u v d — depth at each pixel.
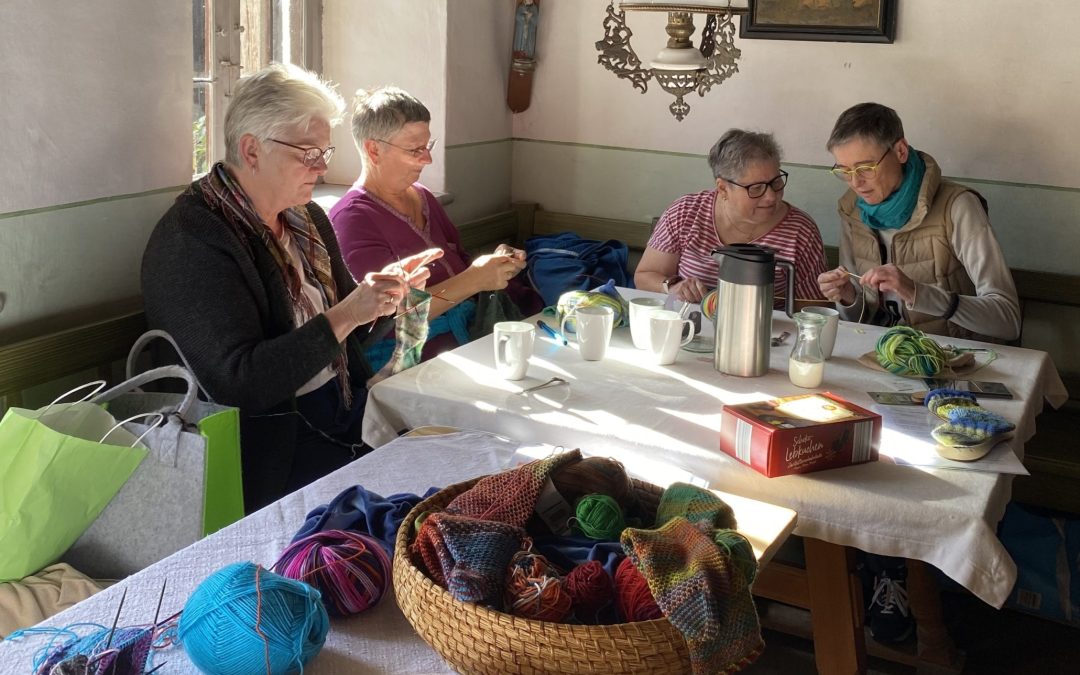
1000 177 3.18
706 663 1.00
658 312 2.12
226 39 2.89
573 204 3.84
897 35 3.22
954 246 2.70
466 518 1.15
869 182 2.66
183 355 2.03
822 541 1.78
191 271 2.06
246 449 2.10
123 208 2.30
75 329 2.15
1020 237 3.19
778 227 2.82
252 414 2.09
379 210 2.75
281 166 2.13
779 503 1.54
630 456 1.66
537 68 3.76
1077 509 2.78
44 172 2.08
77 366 2.16
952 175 3.24
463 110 3.49
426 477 1.53
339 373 2.33
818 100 3.37
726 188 2.77
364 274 2.67
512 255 2.65
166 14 2.34
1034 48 3.06
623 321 2.31
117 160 2.26
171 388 2.18
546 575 1.08
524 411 1.78
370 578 1.17
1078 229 3.11
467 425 1.81
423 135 2.75
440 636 1.05
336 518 1.30
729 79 3.47
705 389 1.91
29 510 1.62
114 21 2.20
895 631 2.37
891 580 2.37
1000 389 1.95
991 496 1.50
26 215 2.06
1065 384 3.14
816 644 1.85
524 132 3.84
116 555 1.71
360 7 3.37
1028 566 2.59
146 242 2.38
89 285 2.24
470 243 3.57
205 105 2.85
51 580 1.64
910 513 1.46
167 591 1.20
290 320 2.20
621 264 3.47
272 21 3.15
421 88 3.38
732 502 1.45
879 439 1.61
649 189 3.70
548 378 1.96
